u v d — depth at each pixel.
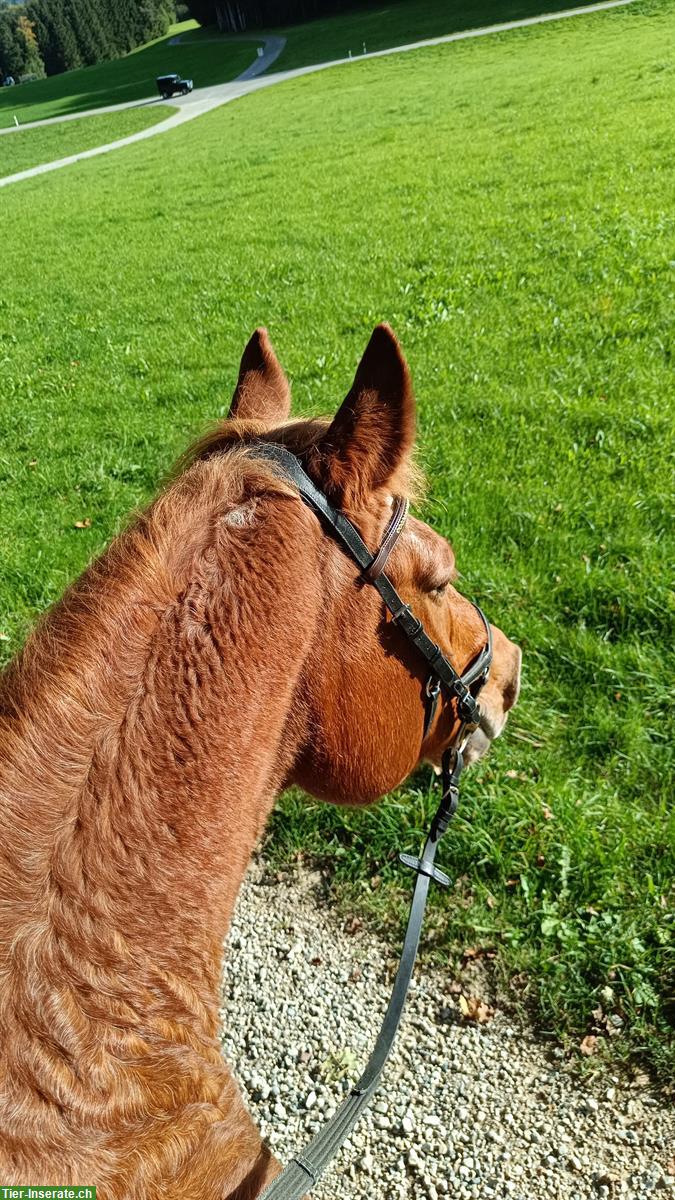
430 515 5.59
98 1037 1.20
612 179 13.72
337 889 3.55
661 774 3.77
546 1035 2.99
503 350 8.12
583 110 20.77
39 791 1.25
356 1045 3.03
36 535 6.35
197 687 1.37
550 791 3.74
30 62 107.88
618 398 6.85
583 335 8.15
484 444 6.42
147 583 1.41
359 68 44.47
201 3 85.75
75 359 10.46
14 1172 1.09
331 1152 1.54
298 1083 2.95
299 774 1.76
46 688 1.30
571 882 3.38
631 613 4.62
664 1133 2.69
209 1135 1.29
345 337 9.26
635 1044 2.90
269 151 25.69
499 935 3.28
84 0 105.25
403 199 15.36
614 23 38.16
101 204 22.11
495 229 12.30
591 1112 2.77
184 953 1.31
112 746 1.31
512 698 2.54
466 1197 2.61
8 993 1.15
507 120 21.89
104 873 1.26
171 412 8.31
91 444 7.80
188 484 1.57
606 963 3.07
